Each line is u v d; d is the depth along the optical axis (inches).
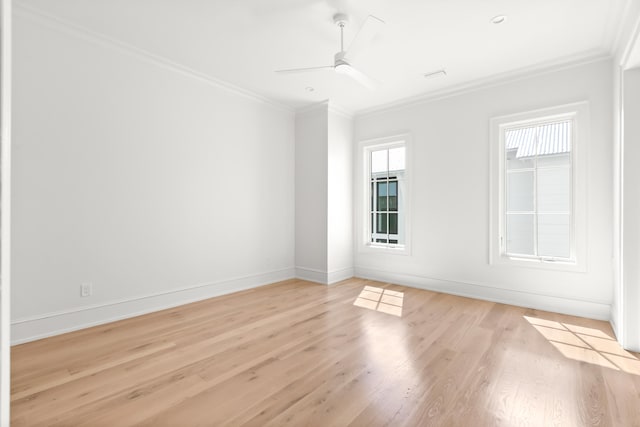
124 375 83.0
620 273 102.3
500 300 147.0
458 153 159.2
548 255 140.6
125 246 125.0
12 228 100.3
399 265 180.7
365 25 92.1
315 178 188.7
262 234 179.5
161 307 135.9
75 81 112.0
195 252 148.3
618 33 106.3
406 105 177.8
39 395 74.0
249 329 114.7
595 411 68.6
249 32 114.3
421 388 77.2
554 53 126.0
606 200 122.2
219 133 157.6
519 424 64.5
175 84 140.2
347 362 90.0
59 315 108.9
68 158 110.6
